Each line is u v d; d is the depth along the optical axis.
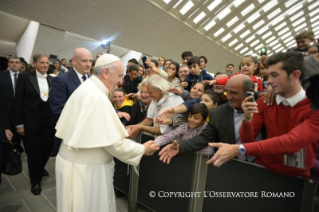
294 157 0.95
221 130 1.32
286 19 11.66
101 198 1.23
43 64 2.27
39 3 5.52
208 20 9.12
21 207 1.95
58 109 1.78
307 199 1.00
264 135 1.27
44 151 2.34
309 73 1.35
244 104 1.04
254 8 9.10
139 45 8.76
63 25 6.51
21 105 2.20
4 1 5.17
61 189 1.19
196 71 2.41
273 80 1.01
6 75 2.61
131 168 1.85
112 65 1.22
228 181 1.27
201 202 1.40
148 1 6.75
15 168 1.81
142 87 1.98
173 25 8.37
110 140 1.11
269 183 1.12
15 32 7.49
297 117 1.01
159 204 1.68
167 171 1.60
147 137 1.74
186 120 1.70
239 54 13.72
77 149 1.11
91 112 1.10
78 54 1.88
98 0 6.02
